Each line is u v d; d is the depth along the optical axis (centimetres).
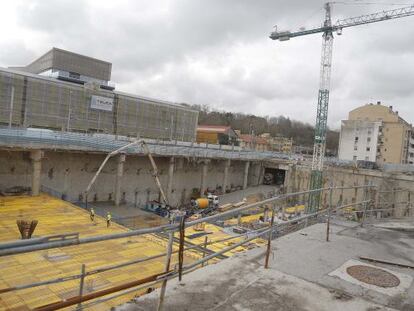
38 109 5147
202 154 6125
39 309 290
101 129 5988
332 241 795
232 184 7462
